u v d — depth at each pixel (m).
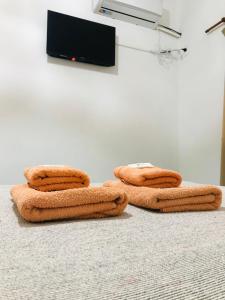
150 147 2.88
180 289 0.36
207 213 0.81
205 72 2.67
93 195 0.69
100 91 2.63
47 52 2.33
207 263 0.44
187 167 2.90
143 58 2.86
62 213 0.66
